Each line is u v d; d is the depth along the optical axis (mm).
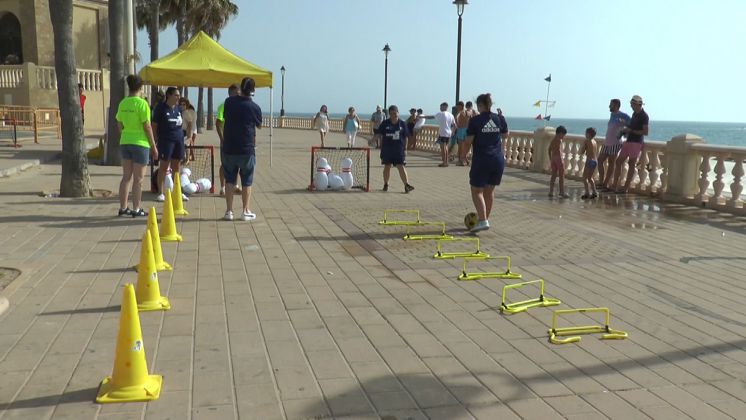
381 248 7949
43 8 29391
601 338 4996
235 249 7707
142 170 9453
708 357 4656
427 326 5184
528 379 4223
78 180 11266
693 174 12039
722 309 5777
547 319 5430
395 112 12867
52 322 5062
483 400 3904
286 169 17219
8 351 4484
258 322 5184
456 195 12898
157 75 12750
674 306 5852
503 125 9023
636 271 7086
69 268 6625
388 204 11523
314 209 10758
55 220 9117
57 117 25250
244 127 9211
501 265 7242
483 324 5266
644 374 4344
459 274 6793
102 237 8086
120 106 9352
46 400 3773
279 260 7219
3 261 6836
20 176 13977
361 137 38344
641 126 12836
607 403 3900
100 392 3826
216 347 4637
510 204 11906
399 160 13039
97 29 31812
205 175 15453
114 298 5668
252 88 9320
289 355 4523
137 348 3854
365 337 4910
